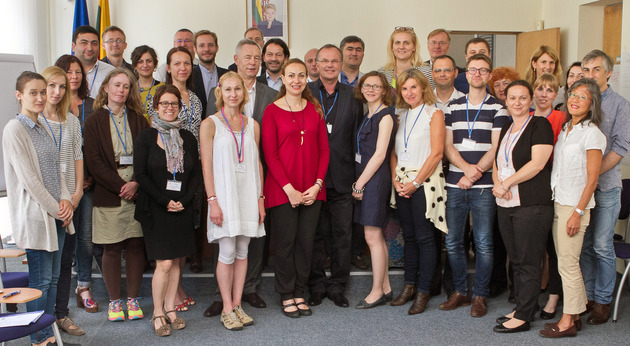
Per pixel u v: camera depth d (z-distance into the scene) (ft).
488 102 13.03
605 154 12.48
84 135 12.51
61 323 12.14
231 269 12.55
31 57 14.49
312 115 13.08
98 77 15.65
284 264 13.14
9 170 10.49
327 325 12.57
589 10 24.93
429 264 13.24
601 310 12.54
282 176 12.73
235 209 12.14
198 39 16.57
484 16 27.37
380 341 11.66
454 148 13.15
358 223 14.60
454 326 12.44
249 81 13.92
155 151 12.05
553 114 12.99
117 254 12.84
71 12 25.32
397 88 13.35
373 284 13.88
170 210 11.94
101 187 12.57
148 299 14.47
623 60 16.63
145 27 25.95
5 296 9.04
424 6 26.91
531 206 11.78
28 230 10.44
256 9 26.11
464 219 13.23
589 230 12.80
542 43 26.27
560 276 12.51
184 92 14.07
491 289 14.30
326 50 13.57
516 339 11.71
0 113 13.69
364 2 26.63
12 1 23.36
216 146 12.24
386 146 13.05
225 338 11.89
